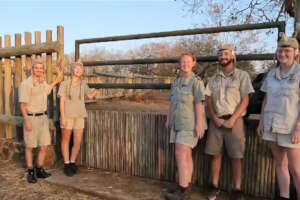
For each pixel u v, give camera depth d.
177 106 3.47
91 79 9.45
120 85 4.68
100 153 4.73
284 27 3.57
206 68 3.96
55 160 4.91
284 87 2.92
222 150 3.54
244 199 3.46
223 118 3.34
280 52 2.93
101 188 3.91
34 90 4.20
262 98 3.47
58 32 4.76
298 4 3.50
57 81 4.69
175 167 4.08
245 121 3.62
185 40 8.98
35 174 4.27
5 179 4.37
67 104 4.31
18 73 5.38
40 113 4.28
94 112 4.75
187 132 3.40
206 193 3.72
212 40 8.00
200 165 3.93
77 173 4.53
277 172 3.17
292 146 2.88
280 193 3.17
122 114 4.49
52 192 3.91
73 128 4.39
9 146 5.37
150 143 4.27
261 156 3.55
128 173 4.48
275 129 2.95
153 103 10.35
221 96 3.35
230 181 3.74
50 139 4.48
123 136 4.50
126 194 3.72
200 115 3.34
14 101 5.43
